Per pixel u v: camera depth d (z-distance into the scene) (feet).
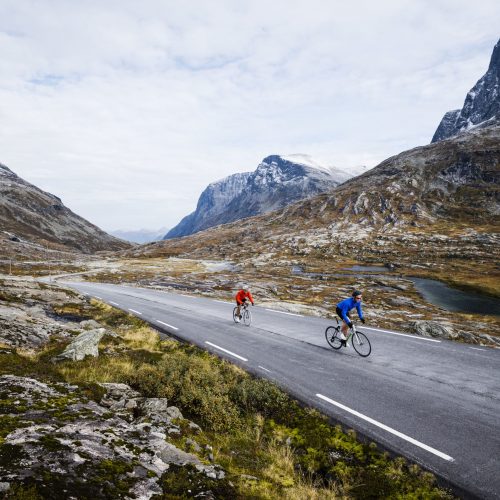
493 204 583.17
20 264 296.71
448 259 372.99
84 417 21.29
